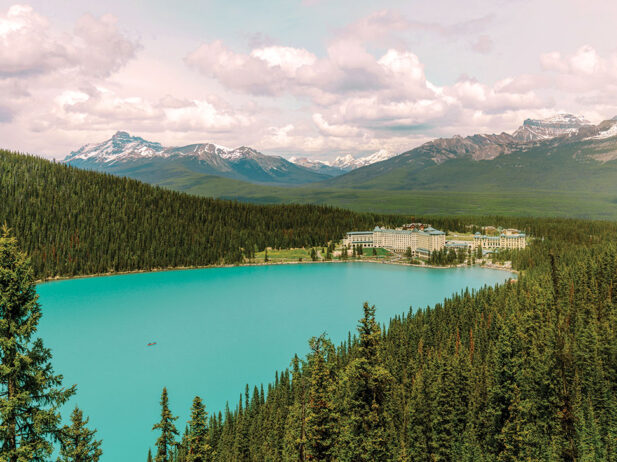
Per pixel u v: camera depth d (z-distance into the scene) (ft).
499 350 252.42
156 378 531.91
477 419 255.91
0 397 108.78
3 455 105.40
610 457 222.28
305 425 186.70
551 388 265.75
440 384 272.72
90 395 483.92
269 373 547.90
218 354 616.39
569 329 382.83
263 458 300.20
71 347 645.92
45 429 111.75
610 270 535.19
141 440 391.24
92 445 170.40
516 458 216.95
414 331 525.34
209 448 208.33
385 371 171.01
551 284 557.74
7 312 110.83
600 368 283.79
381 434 169.37
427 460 248.32
